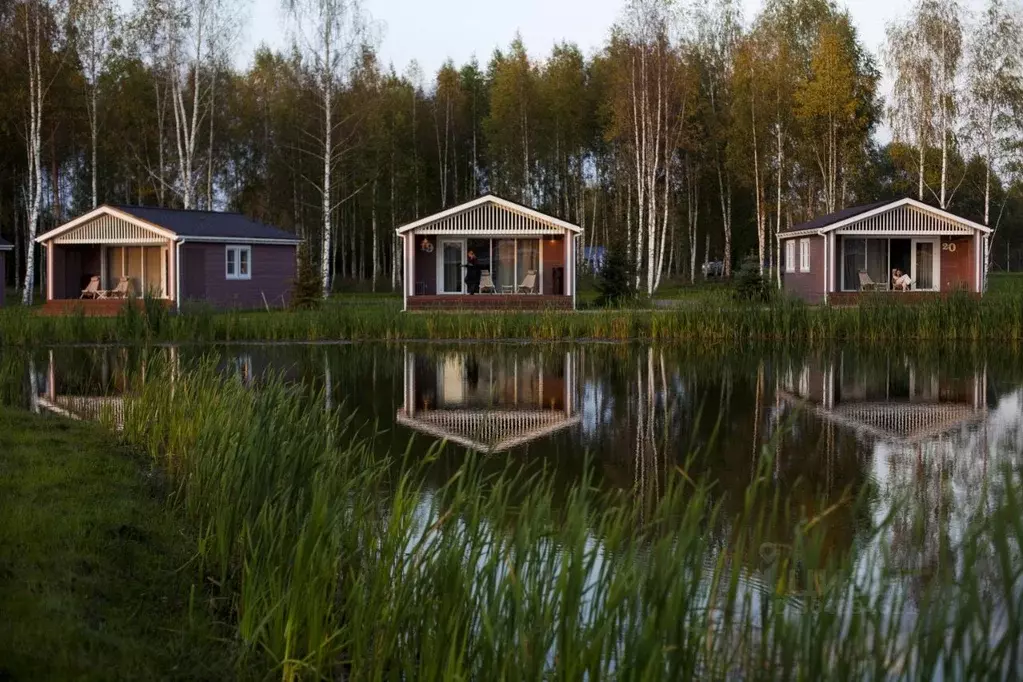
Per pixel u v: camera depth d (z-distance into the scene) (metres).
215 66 46.53
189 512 8.70
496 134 60.84
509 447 13.18
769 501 10.21
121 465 10.38
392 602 5.77
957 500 10.19
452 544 5.84
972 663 4.46
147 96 53.62
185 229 35.84
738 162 50.56
